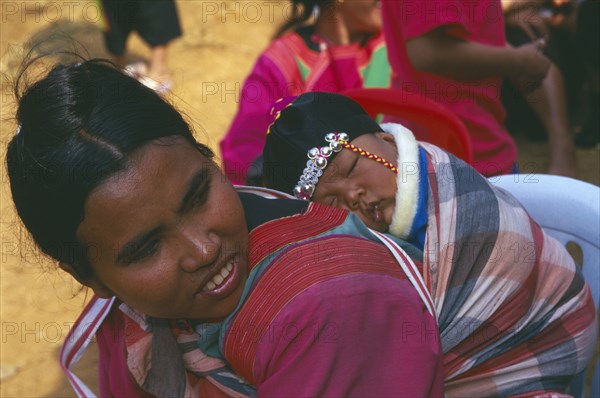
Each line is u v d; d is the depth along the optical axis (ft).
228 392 3.88
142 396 4.15
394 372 3.37
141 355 3.88
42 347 9.70
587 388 8.35
